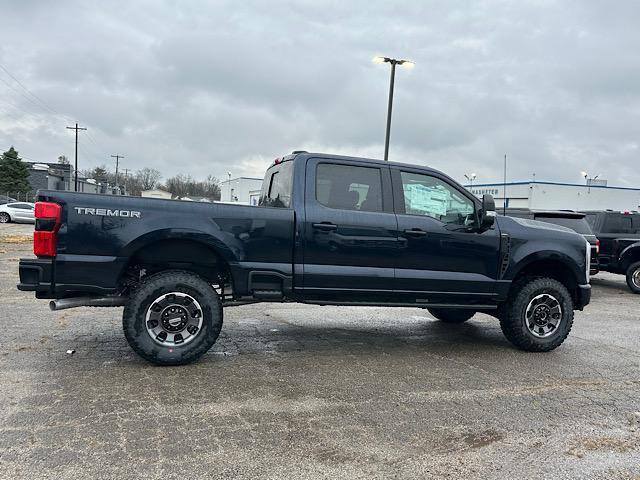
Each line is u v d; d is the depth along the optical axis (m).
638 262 12.08
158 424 3.67
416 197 5.79
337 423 3.82
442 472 3.15
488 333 7.21
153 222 4.86
